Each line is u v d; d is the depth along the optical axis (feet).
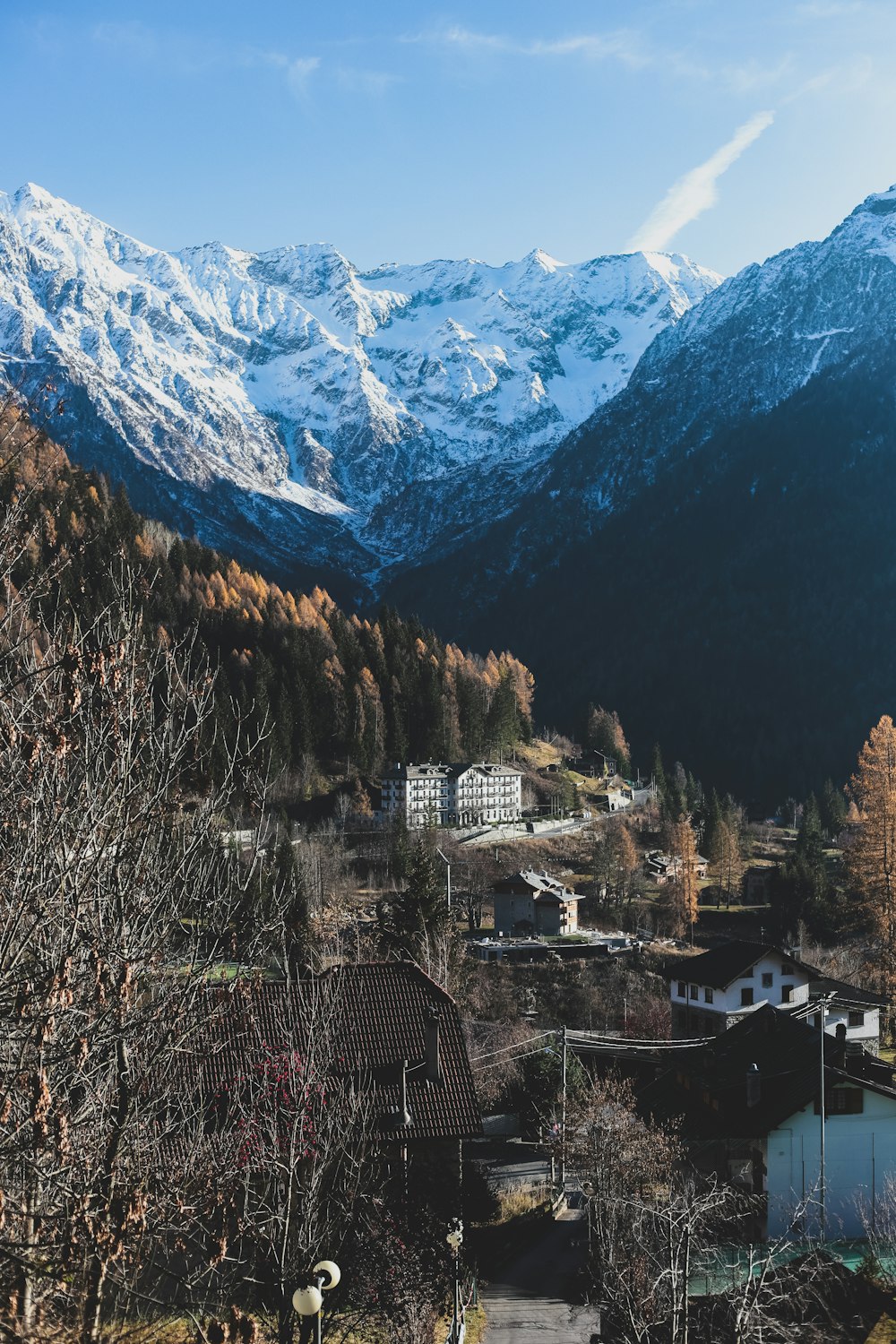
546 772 649.20
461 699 642.63
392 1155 109.40
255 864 52.42
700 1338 100.01
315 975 116.16
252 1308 74.13
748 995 244.83
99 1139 46.19
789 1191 141.38
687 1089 171.42
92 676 42.83
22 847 42.55
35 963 41.78
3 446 42.52
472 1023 215.51
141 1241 52.19
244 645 559.38
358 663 612.70
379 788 527.81
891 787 318.65
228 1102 71.10
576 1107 162.09
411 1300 87.97
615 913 420.36
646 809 605.31
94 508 376.68
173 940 49.21
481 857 463.01
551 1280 127.85
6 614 41.88
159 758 47.73
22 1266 39.42
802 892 390.42
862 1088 144.25
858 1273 118.32
